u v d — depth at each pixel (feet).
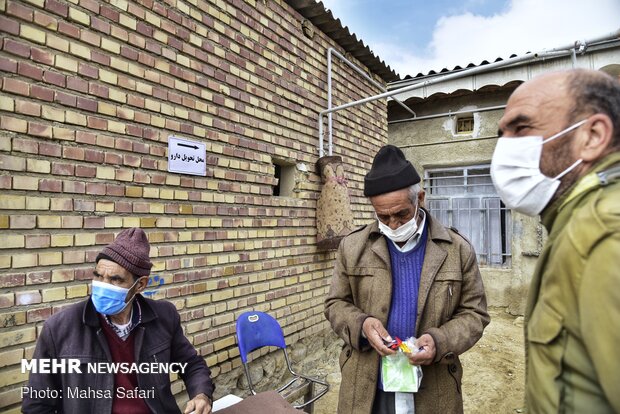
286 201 11.85
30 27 6.25
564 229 2.65
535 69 17.65
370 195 5.54
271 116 11.32
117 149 7.47
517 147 3.01
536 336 2.77
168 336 5.98
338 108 13.26
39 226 6.35
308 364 12.96
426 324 5.59
